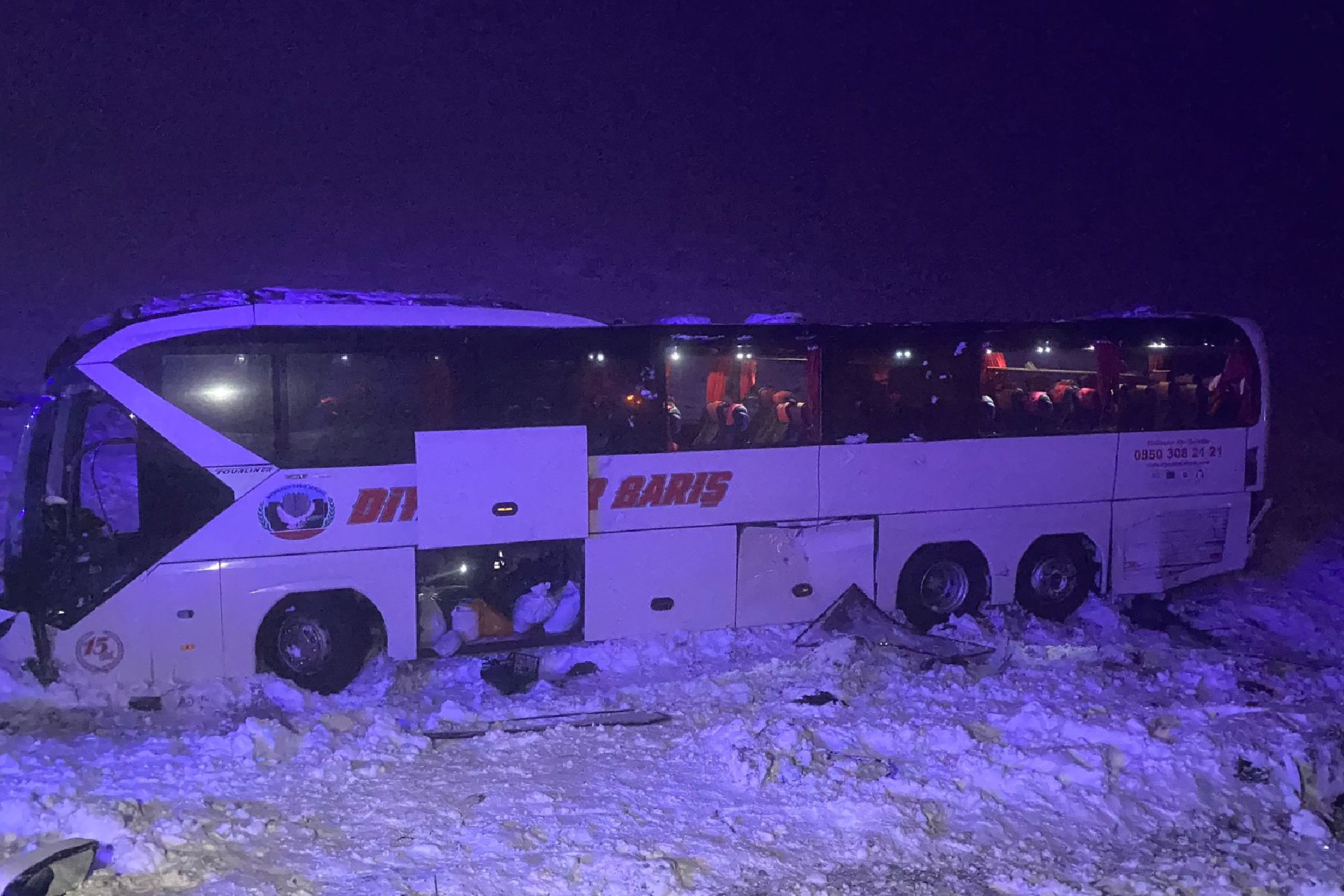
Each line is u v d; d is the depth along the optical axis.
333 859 5.23
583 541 9.30
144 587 8.12
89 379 8.07
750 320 10.01
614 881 5.04
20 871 4.64
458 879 5.03
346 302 8.82
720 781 6.35
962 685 8.34
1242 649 10.23
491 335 8.90
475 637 9.20
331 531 8.52
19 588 7.95
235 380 8.30
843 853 5.47
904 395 10.28
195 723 7.71
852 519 10.14
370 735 7.04
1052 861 5.45
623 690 8.57
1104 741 6.86
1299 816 5.84
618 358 9.30
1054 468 10.79
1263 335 11.57
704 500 9.62
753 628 9.91
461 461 8.75
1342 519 15.52
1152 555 11.22
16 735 7.03
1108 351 10.91
